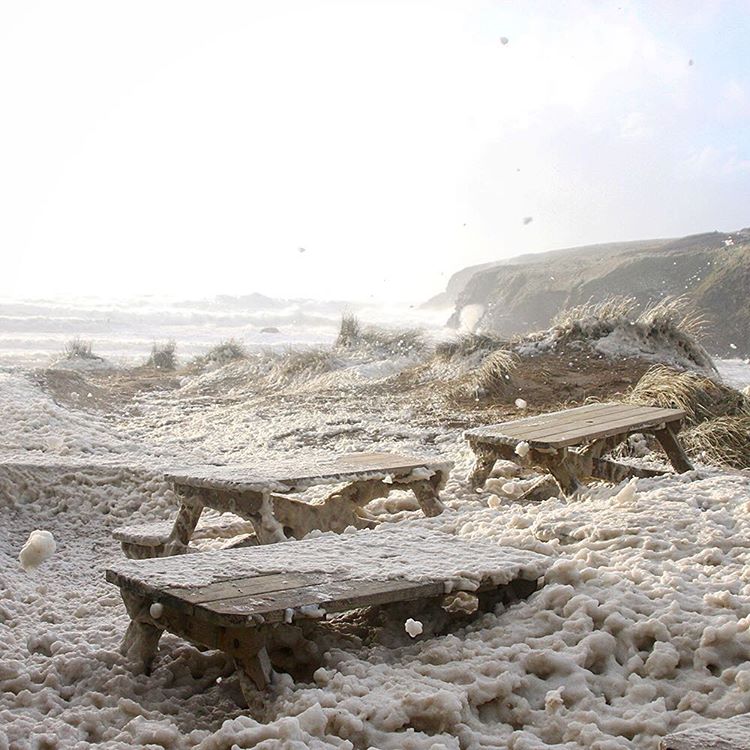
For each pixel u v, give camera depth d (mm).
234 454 9836
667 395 10195
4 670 3852
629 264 55188
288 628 3924
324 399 13625
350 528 5344
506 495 7344
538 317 59281
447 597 4461
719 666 3664
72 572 6219
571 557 4859
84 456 9062
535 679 3627
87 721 3473
